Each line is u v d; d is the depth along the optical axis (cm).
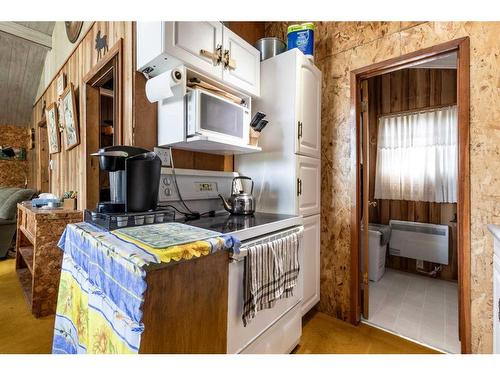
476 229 146
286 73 179
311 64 194
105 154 111
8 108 481
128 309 70
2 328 179
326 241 212
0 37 350
